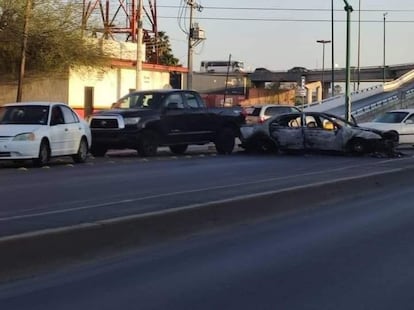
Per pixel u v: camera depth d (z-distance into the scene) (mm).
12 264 6445
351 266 7238
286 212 10602
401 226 9594
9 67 35656
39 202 10688
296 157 21766
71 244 7043
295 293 6184
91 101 40281
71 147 18688
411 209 11141
